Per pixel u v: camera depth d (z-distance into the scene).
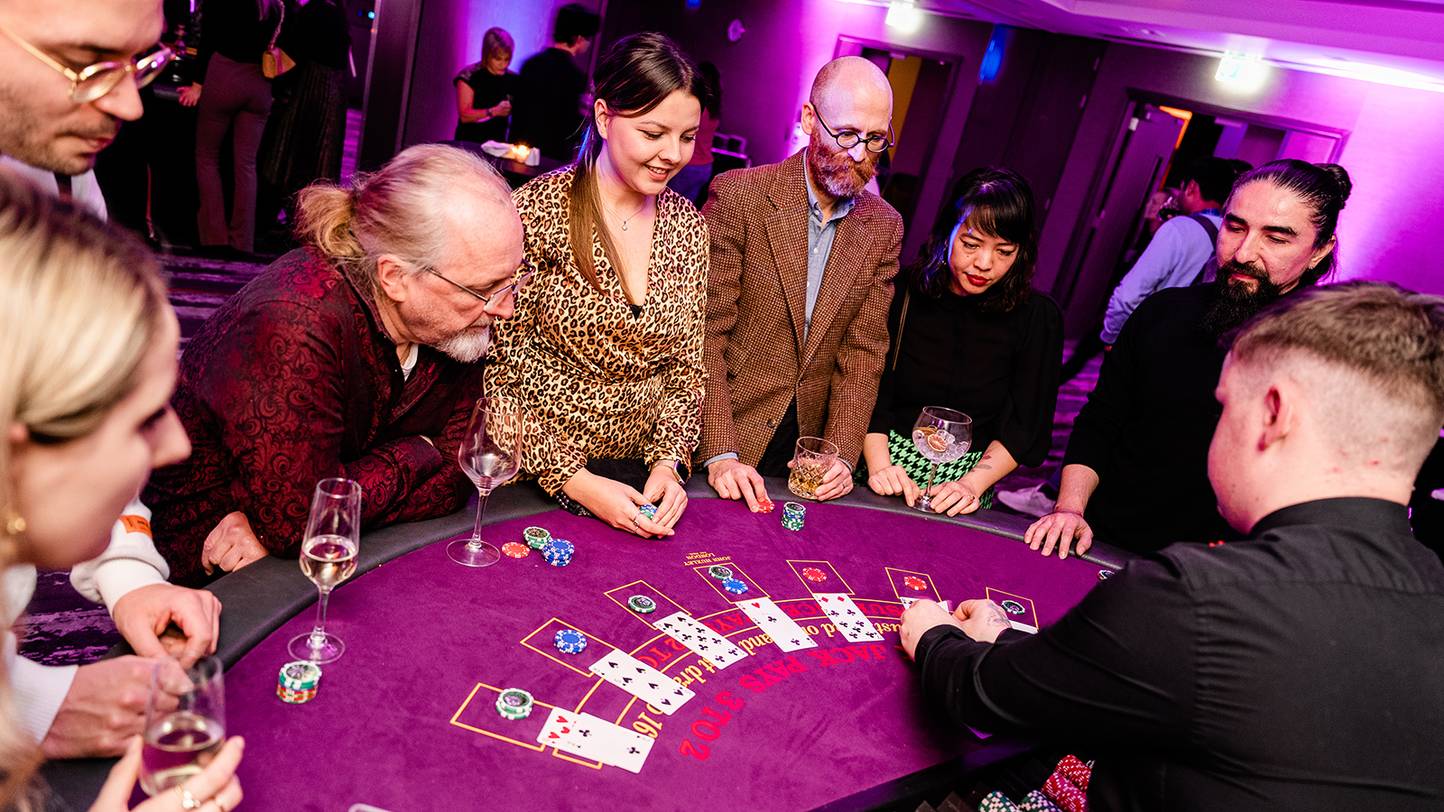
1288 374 1.24
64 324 0.77
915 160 11.52
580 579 1.86
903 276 2.87
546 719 1.45
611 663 1.62
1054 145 8.52
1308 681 1.15
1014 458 2.82
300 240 1.75
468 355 1.84
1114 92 8.16
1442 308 1.22
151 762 1.01
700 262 2.37
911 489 2.59
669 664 1.66
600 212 2.15
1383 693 1.15
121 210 5.88
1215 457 1.36
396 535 1.85
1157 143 9.34
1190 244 4.94
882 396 2.91
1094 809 1.35
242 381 1.63
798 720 1.58
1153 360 2.66
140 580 1.48
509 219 1.69
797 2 9.79
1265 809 1.16
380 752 1.31
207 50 5.77
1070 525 2.51
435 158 1.67
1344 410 1.20
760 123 10.23
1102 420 2.78
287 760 1.26
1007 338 2.81
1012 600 2.16
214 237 6.07
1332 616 1.16
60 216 0.80
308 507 1.67
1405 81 6.45
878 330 2.84
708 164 7.43
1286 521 1.26
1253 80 7.40
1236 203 2.48
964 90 8.91
